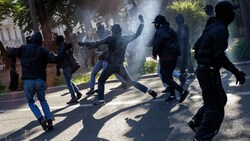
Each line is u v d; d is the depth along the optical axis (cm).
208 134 450
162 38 730
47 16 2761
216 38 421
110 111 780
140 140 563
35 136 680
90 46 785
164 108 729
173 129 591
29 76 677
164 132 583
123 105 817
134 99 864
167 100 781
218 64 438
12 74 732
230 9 430
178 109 705
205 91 447
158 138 559
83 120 741
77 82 1356
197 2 1923
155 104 775
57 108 905
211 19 442
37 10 2520
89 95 1022
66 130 686
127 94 941
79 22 2897
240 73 432
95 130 655
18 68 2506
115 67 809
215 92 443
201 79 446
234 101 695
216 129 456
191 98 774
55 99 1065
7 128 784
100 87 853
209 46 434
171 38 736
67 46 679
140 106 781
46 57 679
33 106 693
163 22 749
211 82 439
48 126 701
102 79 845
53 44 2367
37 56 677
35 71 679
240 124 562
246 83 832
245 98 704
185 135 554
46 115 702
